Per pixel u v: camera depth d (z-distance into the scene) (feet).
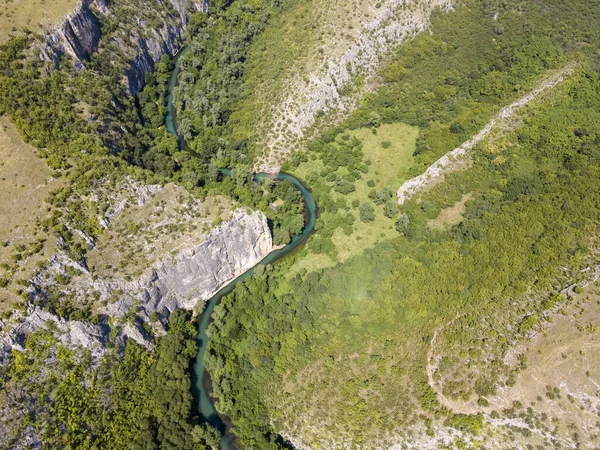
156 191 332.80
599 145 337.72
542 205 312.29
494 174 349.82
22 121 324.60
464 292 290.56
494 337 262.88
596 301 250.78
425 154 384.27
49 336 261.65
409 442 254.06
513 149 356.79
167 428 269.64
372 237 353.92
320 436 267.80
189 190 339.98
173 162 376.68
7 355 249.55
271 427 279.28
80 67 384.47
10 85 338.54
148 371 290.97
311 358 294.46
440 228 340.39
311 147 408.26
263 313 317.83
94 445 253.85
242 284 330.95
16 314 254.27
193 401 290.35
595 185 309.01
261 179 392.88
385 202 369.30
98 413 264.52
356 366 286.66
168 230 315.78
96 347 274.77
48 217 290.97
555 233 288.92
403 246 338.95
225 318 315.78
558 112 364.79
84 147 333.01
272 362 296.30
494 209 331.77
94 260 292.20
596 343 239.91
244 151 405.18
